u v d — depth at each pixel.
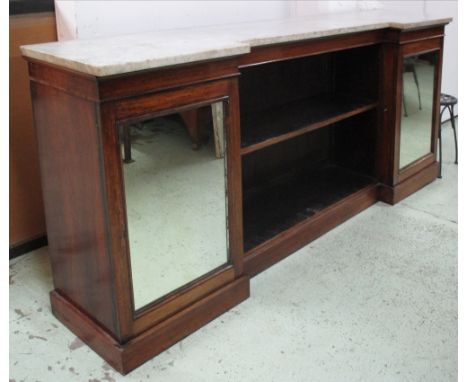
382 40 2.80
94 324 1.90
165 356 1.89
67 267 1.98
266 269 2.41
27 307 2.18
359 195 2.90
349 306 2.15
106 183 1.64
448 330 2.00
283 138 2.36
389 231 2.73
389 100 2.88
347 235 2.70
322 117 2.64
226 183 2.01
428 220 2.84
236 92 1.95
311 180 3.10
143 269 1.82
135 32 2.57
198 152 1.88
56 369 1.84
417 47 2.88
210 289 2.05
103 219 1.70
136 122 1.67
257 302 2.18
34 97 1.88
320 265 2.44
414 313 2.10
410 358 1.86
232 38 2.06
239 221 2.11
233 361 1.86
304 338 1.97
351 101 2.93
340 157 3.24
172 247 1.90
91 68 1.52
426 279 2.32
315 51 2.39
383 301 2.18
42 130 1.89
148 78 1.66
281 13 3.31
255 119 2.62
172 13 2.70
